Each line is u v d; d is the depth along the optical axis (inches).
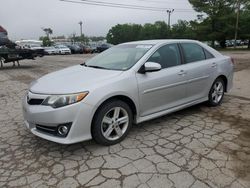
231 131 159.8
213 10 1433.3
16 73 479.2
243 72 407.8
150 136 154.5
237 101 228.7
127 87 143.3
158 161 125.3
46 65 631.2
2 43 658.2
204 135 154.3
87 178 113.5
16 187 108.8
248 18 1473.9
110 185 108.0
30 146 146.5
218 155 129.8
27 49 589.0
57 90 130.7
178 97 175.5
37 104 134.2
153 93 157.5
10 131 169.9
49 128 132.2
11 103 243.6
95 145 144.4
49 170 121.0
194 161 124.5
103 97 132.6
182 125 171.0
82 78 142.9
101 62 176.2
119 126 147.0
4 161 130.4
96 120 134.3
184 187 105.1
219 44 1610.5
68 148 142.0
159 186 106.1
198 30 1518.2
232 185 105.6
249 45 1571.1
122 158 129.1
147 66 151.3
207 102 209.0
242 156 128.5
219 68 205.3
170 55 173.6
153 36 2338.8
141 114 155.4
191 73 180.4
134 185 107.3
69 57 997.8
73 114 125.8
